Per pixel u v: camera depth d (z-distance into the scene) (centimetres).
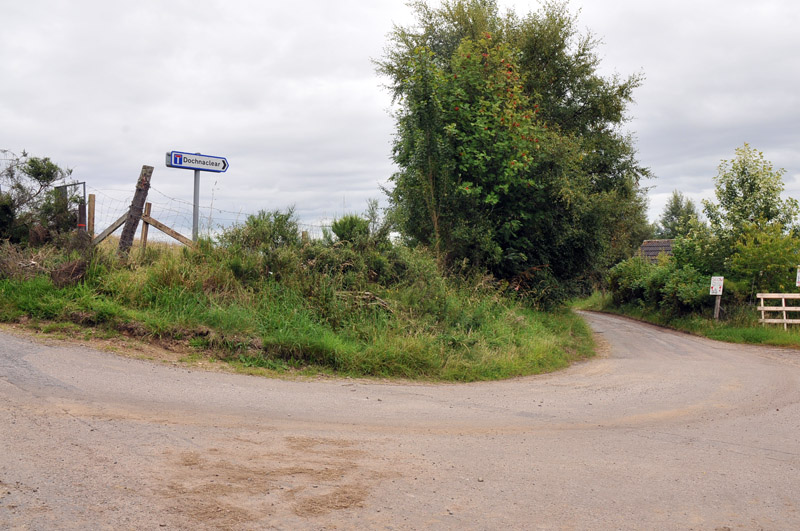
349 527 346
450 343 1027
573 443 571
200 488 387
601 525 371
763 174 2427
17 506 337
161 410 566
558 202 1808
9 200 1180
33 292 860
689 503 417
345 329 960
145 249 1070
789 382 1033
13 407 516
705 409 768
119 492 369
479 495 413
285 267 1059
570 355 1364
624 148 2941
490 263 1677
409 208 1661
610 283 3550
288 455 471
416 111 1589
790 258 2172
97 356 723
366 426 589
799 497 437
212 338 834
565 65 2772
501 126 1694
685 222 2664
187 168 1118
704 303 2323
